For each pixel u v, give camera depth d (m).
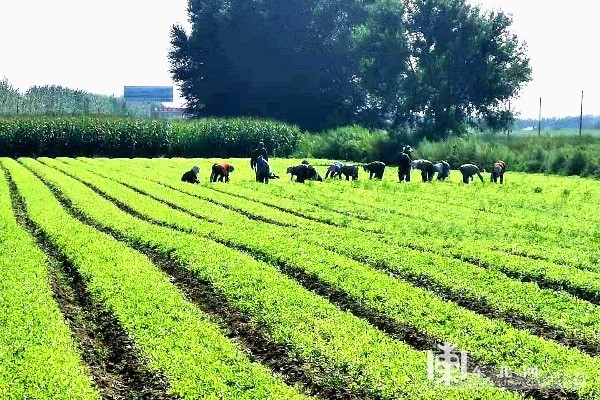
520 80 127.00
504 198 56.91
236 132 116.88
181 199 53.09
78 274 29.50
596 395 18.12
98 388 19.25
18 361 19.22
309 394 18.83
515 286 27.95
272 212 46.66
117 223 40.84
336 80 166.38
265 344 22.19
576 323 23.92
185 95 177.88
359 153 112.94
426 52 127.50
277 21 165.62
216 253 32.84
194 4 186.00
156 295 25.84
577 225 43.31
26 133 104.75
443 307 24.94
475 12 126.44
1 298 24.73
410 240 37.09
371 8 135.25
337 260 31.53
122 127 109.75
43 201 49.78
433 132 122.56
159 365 19.64
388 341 21.52
